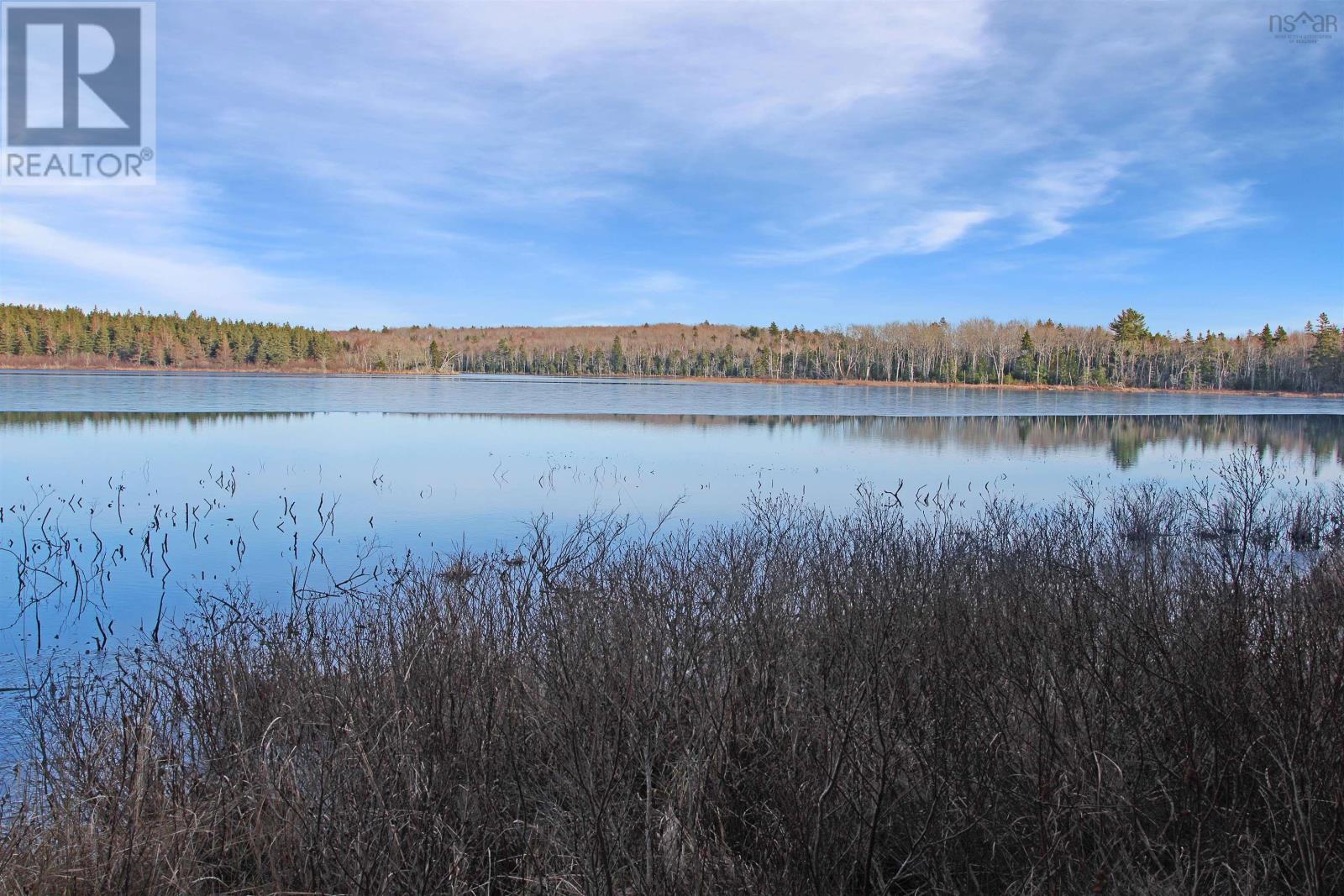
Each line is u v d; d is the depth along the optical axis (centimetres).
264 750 419
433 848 345
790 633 534
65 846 350
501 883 366
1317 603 427
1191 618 439
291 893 330
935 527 1062
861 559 717
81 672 680
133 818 353
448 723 431
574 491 1772
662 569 717
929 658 442
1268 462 2425
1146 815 328
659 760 430
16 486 1766
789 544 855
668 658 487
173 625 824
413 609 582
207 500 1634
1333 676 353
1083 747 359
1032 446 2928
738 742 414
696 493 1758
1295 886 301
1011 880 332
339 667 514
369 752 396
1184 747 355
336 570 1088
